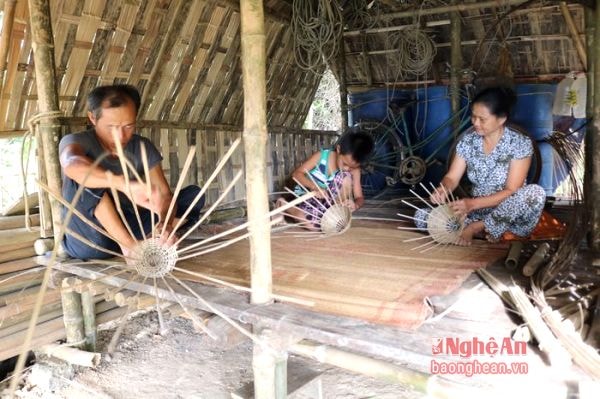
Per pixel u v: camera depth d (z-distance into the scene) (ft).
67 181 7.79
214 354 10.44
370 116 18.88
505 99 8.65
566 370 4.45
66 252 8.71
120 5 10.34
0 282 8.39
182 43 12.15
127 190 6.17
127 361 10.11
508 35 15.97
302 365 8.99
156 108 12.32
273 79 16.28
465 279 7.12
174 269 7.23
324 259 8.32
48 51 8.43
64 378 9.32
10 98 9.39
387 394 8.73
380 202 15.75
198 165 13.25
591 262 7.91
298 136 17.63
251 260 6.27
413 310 5.76
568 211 12.75
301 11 15.53
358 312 5.80
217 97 13.98
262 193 6.07
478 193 9.86
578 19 15.33
